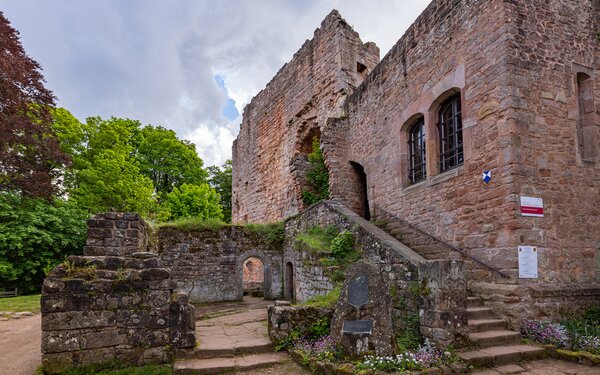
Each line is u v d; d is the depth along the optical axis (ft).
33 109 51.67
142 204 66.59
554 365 18.02
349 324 18.12
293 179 53.31
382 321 17.76
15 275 51.80
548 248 22.53
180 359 19.06
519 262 21.70
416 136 33.81
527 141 22.97
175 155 100.27
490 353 18.20
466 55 26.58
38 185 51.16
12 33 51.08
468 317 21.53
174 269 43.68
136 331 18.60
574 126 24.47
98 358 17.79
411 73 33.17
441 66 29.19
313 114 56.13
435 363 16.71
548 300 21.66
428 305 19.10
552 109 23.95
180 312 19.61
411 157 34.30
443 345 17.99
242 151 82.99
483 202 24.29
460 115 28.35
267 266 47.16
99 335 17.97
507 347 19.26
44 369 17.08
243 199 80.79
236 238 46.57
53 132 55.06
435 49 30.01
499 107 23.49
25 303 40.91
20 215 53.98
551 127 23.73
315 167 52.95
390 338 17.56
